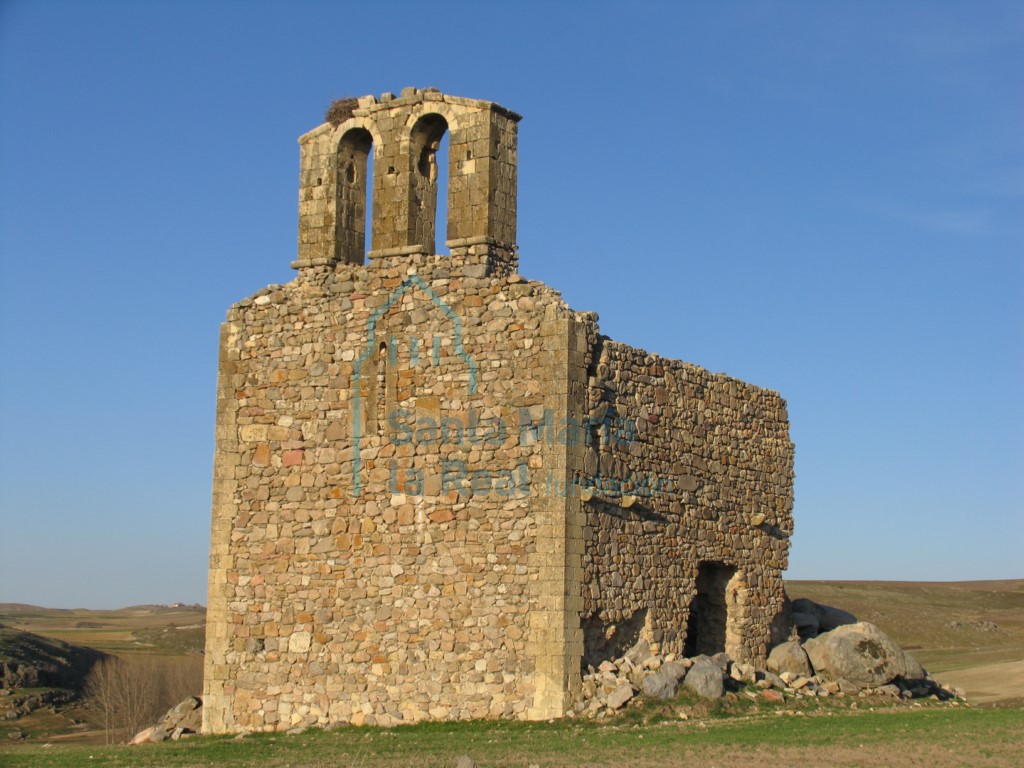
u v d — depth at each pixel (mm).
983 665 60688
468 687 27734
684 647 31750
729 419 33656
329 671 29344
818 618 37438
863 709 30250
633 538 29375
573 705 26922
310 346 30688
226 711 30359
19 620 191500
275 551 30359
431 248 30812
